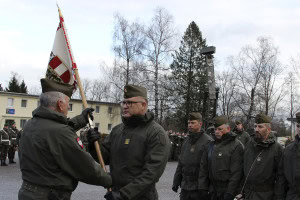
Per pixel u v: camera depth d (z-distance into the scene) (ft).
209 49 44.86
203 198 18.83
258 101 142.20
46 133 9.86
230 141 18.42
